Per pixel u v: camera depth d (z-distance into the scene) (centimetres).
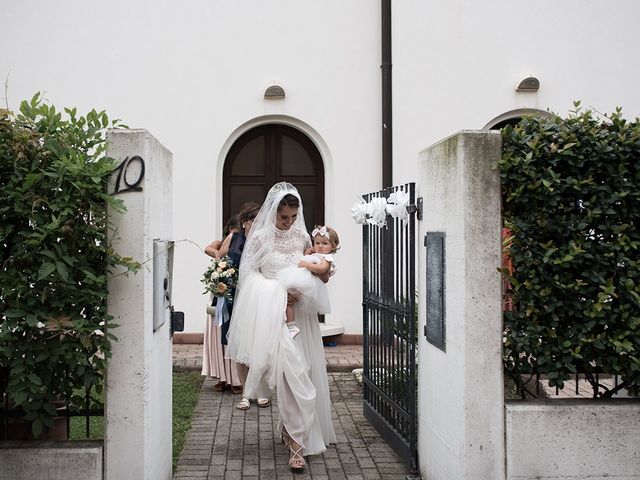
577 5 1014
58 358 398
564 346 426
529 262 424
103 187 412
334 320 1011
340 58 1016
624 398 436
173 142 1008
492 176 423
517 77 1015
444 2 1007
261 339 541
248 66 1012
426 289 501
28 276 394
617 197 423
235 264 696
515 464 420
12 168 399
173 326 513
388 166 1003
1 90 993
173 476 521
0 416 425
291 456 537
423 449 509
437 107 1011
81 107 1000
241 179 1033
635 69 1018
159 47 1005
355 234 1015
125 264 402
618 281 430
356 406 727
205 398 751
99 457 406
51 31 995
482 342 421
